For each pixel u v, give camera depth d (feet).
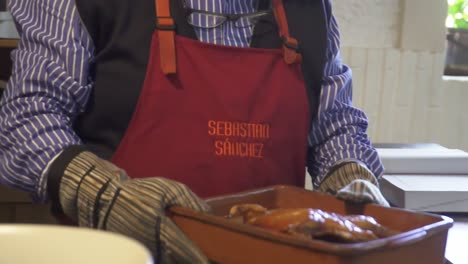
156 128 2.83
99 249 1.08
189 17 2.97
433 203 3.90
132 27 2.89
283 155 2.99
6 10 4.59
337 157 3.07
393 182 4.07
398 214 2.19
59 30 2.84
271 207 2.47
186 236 1.99
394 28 6.91
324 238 1.85
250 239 1.79
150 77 2.84
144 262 0.99
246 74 2.93
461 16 7.46
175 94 2.83
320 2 3.26
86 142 2.97
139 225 2.04
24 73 2.78
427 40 6.91
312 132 3.25
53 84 2.77
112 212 2.12
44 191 2.48
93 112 2.92
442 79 6.96
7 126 2.67
